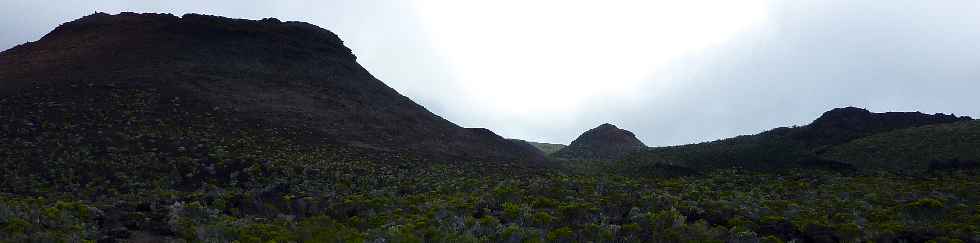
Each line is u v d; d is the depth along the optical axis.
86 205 16.66
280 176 32.81
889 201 22.61
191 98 48.81
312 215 19.45
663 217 16.67
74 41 65.50
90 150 33.59
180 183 30.70
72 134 36.25
